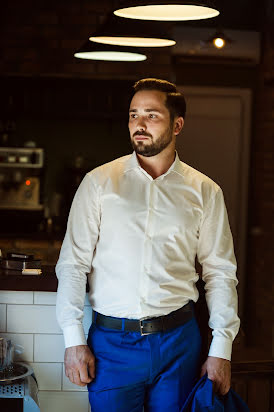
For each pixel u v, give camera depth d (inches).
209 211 103.3
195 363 103.3
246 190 245.1
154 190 100.3
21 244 241.9
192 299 104.3
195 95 239.6
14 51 251.4
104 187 99.6
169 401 101.0
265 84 229.1
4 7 250.1
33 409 103.6
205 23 234.2
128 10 103.8
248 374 147.9
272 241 230.2
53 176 267.0
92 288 102.3
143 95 99.7
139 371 98.9
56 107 254.5
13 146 260.1
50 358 114.2
